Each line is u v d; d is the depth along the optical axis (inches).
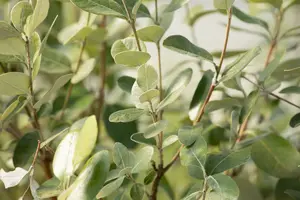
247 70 45.3
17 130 42.5
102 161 32.6
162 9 41.2
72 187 32.3
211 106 36.3
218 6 34.5
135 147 43.4
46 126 44.2
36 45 35.6
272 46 43.2
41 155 39.4
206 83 38.4
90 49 44.2
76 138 34.1
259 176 44.9
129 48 35.3
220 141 43.4
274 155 39.6
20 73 34.3
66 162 33.7
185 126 35.3
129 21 34.2
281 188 40.9
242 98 43.2
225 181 32.7
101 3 34.2
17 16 34.9
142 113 34.3
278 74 39.2
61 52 42.3
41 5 33.7
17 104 35.9
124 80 40.5
